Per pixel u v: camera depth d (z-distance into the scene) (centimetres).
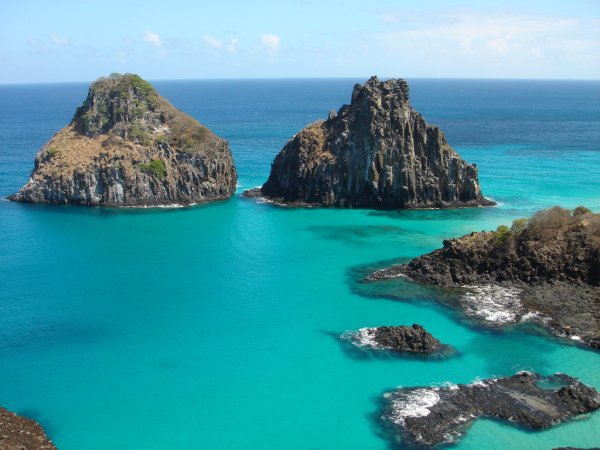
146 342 7238
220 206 14712
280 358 6794
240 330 7550
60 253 10725
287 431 5450
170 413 5756
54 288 8994
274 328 7594
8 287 9012
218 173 15662
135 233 12131
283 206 14600
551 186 16188
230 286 9106
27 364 6700
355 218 13350
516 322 7569
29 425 5431
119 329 7606
